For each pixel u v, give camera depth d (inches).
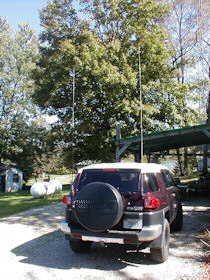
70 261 203.0
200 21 970.1
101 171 206.2
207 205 442.9
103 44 930.7
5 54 1449.3
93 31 977.5
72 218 201.2
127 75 806.5
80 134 917.2
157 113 849.5
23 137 1512.1
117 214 177.6
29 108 1510.8
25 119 1523.1
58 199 636.1
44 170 1626.5
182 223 294.0
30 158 1557.6
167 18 1072.8
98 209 180.5
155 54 863.1
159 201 193.2
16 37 1537.9
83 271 183.0
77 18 1010.1
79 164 1056.2
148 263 195.2
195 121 933.8
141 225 181.0
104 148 877.8
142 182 192.1
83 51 842.8
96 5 973.8
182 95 893.2
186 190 497.0
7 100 1496.1
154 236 179.0
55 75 885.2
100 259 205.9
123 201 187.0
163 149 735.1
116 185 195.9
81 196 185.9
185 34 1128.2
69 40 902.4
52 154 1583.4
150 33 868.0
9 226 335.9
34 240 267.0
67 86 898.7
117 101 816.9
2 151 1465.3
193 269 181.3
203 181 572.1
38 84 984.9
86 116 884.0
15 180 1381.6
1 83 1471.5
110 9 957.8
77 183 209.0
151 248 192.2
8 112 1503.4
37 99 935.0
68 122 926.4
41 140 1497.3
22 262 203.3
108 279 169.3
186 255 209.6
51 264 197.8
